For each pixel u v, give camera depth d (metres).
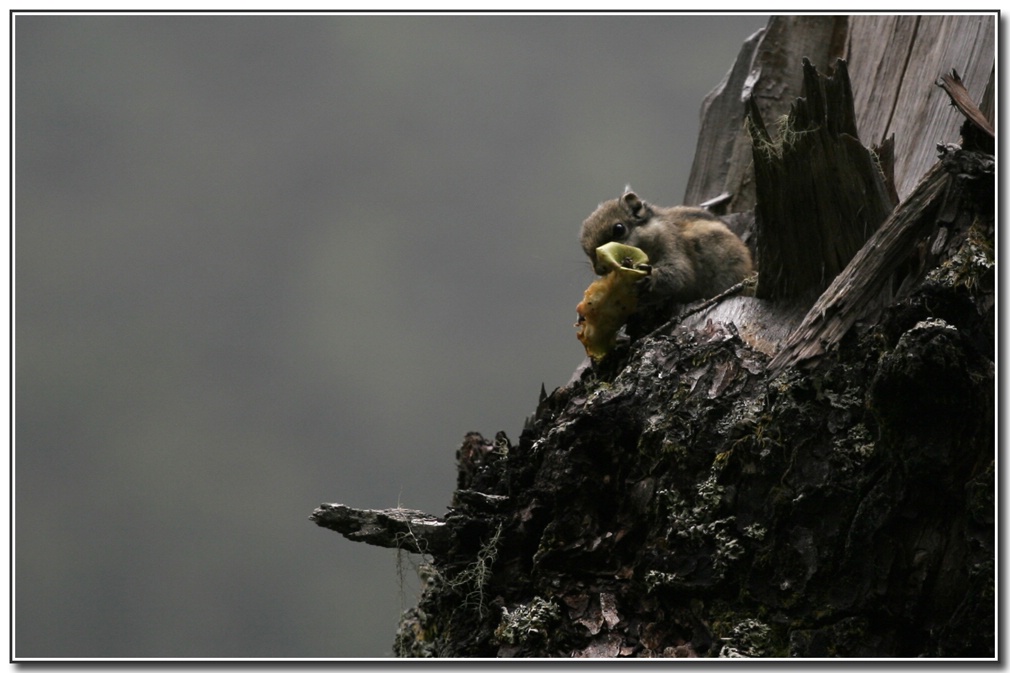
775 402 5.79
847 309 5.83
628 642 5.61
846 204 6.47
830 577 5.36
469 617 6.16
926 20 8.87
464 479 7.55
